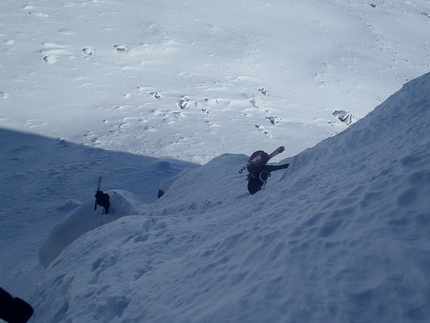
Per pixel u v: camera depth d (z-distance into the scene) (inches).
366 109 1766.7
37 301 251.9
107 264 228.5
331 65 2116.1
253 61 1969.7
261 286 132.1
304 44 2308.1
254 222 192.2
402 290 105.7
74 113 1327.5
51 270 286.5
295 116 1542.8
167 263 198.4
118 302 169.9
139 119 1314.0
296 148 1237.1
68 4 2098.9
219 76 1763.0
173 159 1053.2
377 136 239.6
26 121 1251.8
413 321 97.3
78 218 439.2
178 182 510.6
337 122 1569.9
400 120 237.3
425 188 138.2
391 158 179.5
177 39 1994.3
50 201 822.5
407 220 128.0
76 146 1111.6
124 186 880.3
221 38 2130.9
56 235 434.3
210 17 2352.4
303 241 144.9
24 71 1526.8
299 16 2701.8
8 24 1809.8
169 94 1531.7
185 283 164.9
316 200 178.7
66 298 210.8
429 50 2655.0
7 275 496.4
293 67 2011.6
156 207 471.2
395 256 116.0
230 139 1239.5
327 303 112.5
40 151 1078.4
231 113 1464.1
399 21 3068.4
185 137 1209.4
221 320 123.9
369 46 2500.0
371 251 123.6
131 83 1574.8
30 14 1921.8
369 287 111.3
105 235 279.3
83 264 248.2
